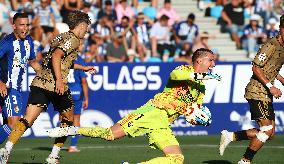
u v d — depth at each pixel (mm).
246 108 32281
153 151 26219
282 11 43625
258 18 42312
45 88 19672
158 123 17500
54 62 19188
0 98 21312
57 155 21031
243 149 27078
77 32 19484
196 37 39531
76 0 39125
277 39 20344
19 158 23859
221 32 42688
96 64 31297
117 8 39875
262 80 20375
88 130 17875
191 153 25844
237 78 32219
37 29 37000
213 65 17359
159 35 39188
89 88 31266
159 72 31797
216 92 32094
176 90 17578
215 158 24438
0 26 37438
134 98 31656
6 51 21094
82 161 23312
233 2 42406
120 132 17672
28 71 30328
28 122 19703
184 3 44000
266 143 29109
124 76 31547
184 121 32062
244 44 42031
